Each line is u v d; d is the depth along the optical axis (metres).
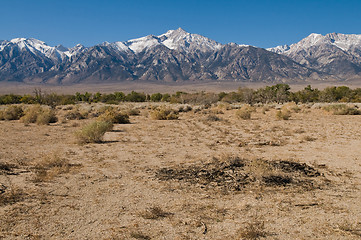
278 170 9.21
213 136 18.80
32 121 28.48
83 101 104.88
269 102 76.00
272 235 5.43
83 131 16.44
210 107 57.25
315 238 5.32
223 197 7.39
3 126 24.33
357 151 12.97
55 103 63.97
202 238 5.35
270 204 6.90
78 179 8.98
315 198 7.27
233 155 11.96
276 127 23.11
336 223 5.90
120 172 9.81
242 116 31.38
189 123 27.72
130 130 22.36
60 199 7.29
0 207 6.74
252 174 9.03
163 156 12.51
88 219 6.18
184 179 8.91
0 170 9.73
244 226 5.78
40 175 9.17
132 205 6.93
